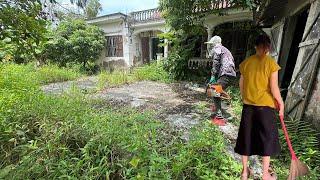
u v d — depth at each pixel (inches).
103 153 110.6
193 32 359.6
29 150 112.7
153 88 299.6
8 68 271.9
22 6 88.7
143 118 152.0
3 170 94.9
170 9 322.7
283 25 235.1
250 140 93.1
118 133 120.6
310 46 149.8
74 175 95.7
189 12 307.6
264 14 247.6
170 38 388.8
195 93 266.8
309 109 134.4
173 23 334.0
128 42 586.2
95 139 114.4
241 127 95.7
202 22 358.6
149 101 227.3
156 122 152.9
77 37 541.3
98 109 184.2
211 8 311.7
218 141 120.3
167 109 199.0
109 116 151.5
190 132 139.4
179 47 381.1
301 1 184.7
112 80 329.4
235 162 107.3
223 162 105.6
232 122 164.7
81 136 122.7
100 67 613.0
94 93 261.9
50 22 111.4
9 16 85.0
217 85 157.6
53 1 108.3
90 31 574.6
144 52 624.1
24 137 122.5
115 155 110.4
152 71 385.1
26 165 99.3
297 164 89.2
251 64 92.7
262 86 89.4
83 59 557.9
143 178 89.0
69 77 391.5
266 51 90.4
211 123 141.3
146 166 98.6
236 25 364.5
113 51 625.9
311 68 138.4
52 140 117.4
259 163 111.9
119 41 606.5
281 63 234.8
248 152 93.3
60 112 146.3
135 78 364.2
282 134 123.0
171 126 155.9
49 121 137.5
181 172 99.7
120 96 248.8
